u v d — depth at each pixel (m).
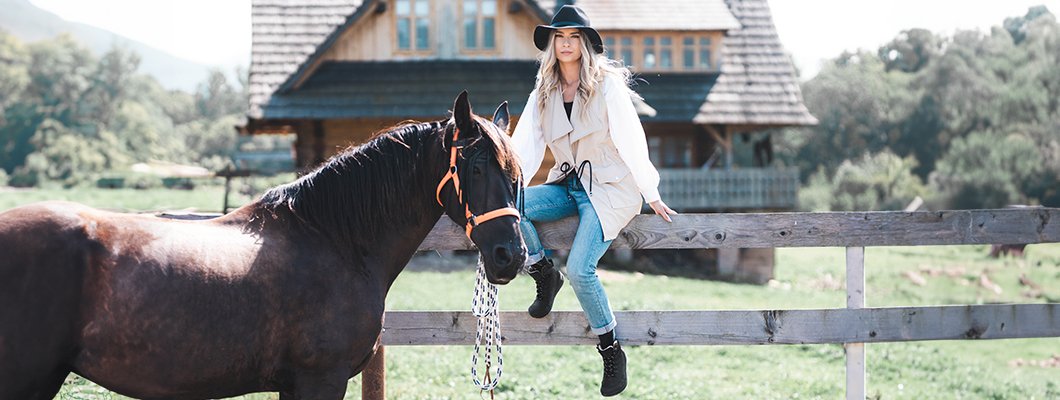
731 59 25.17
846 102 67.31
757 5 26.72
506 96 22.12
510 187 3.53
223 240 3.37
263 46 22.81
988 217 4.83
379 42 23.17
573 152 4.22
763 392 7.53
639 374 8.20
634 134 3.99
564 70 4.14
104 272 3.07
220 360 3.27
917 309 4.83
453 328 4.72
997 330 4.87
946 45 71.19
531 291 13.94
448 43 23.36
